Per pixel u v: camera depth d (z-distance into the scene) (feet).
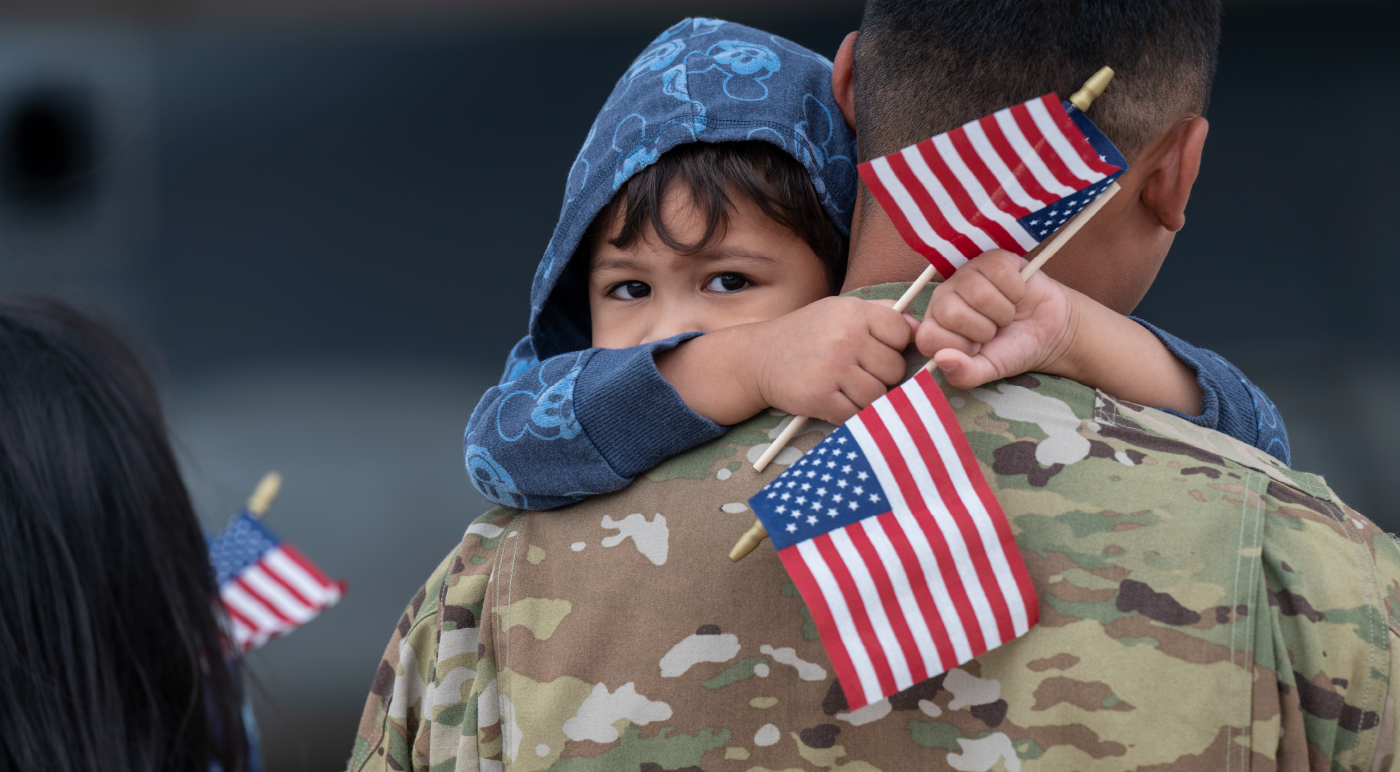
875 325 6.41
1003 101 6.41
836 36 69.21
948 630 5.85
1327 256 68.23
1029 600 5.84
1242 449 6.33
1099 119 6.34
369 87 75.31
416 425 63.36
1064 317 6.39
